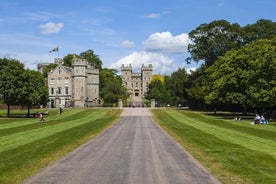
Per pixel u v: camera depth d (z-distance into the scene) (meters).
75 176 17.27
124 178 16.86
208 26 110.62
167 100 164.12
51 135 38.62
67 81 153.62
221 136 37.72
